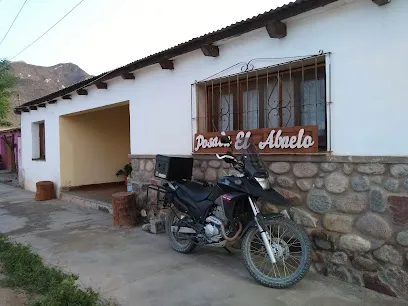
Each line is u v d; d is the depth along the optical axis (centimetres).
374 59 291
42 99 827
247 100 416
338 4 309
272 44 364
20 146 1098
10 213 682
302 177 344
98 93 666
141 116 559
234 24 361
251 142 348
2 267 368
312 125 338
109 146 933
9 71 1141
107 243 454
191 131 467
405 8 272
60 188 843
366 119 298
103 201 706
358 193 304
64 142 844
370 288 299
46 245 454
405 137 276
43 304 267
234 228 348
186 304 282
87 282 328
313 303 278
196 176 461
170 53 459
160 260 385
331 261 325
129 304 284
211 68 432
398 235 281
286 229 315
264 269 336
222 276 337
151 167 541
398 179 280
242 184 332
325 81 339
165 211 509
